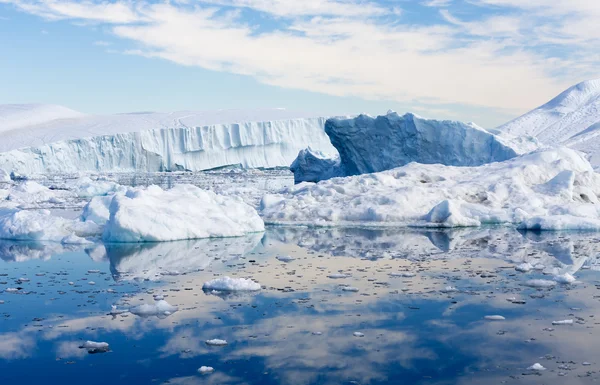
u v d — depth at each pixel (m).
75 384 5.53
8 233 16.08
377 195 20.31
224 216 16.95
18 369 5.92
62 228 16.41
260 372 5.81
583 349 6.35
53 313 7.98
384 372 5.79
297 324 7.38
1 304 8.48
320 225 18.78
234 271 10.97
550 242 14.65
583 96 105.94
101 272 11.01
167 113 82.06
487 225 18.52
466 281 9.83
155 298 8.76
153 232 15.14
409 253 13.02
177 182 51.12
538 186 21.28
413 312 7.87
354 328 7.20
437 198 20.08
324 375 5.73
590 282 9.71
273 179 57.41
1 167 56.22
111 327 7.31
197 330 7.16
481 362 6.02
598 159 48.66
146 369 5.90
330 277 10.29
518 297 8.67
